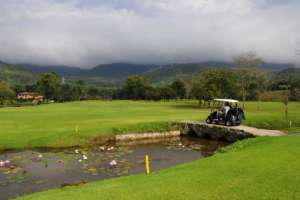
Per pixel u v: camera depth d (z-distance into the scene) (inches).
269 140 1097.4
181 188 606.2
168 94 5836.6
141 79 6318.9
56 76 6688.0
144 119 2027.6
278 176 661.3
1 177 913.5
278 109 2982.3
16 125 1755.7
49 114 2447.1
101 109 3127.5
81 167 1036.5
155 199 557.0
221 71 3678.6
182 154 1306.6
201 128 1755.7
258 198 549.3
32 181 879.1
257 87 4069.9
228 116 1713.8
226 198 552.7
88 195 589.0
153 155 1272.1
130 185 643.5
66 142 1418.6
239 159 820.0
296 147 935.0
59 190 687.1
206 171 719.1
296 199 541.3
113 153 1284.4
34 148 1342.3
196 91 3585.1
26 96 6565.0
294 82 4500.5
